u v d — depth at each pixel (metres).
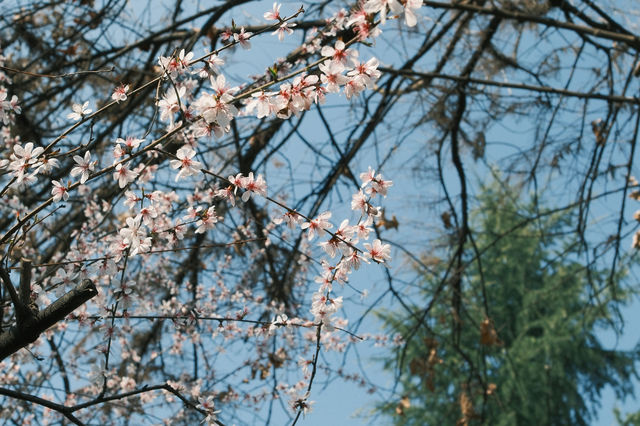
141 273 3.98
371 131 5.55
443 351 12.52
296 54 3.71
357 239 1.96
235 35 1.93
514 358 13.15
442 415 11.91
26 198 4.15
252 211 4.91
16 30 5.14
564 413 13.46
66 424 3.81
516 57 5.82
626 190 5.49
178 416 3.92
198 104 1.68
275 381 4.45
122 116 4.69
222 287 4.21
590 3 5.40
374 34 1.61
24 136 4.61
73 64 5.04
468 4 5.06
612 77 5.75
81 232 3.63
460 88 5.59
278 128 5.74
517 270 14.14
